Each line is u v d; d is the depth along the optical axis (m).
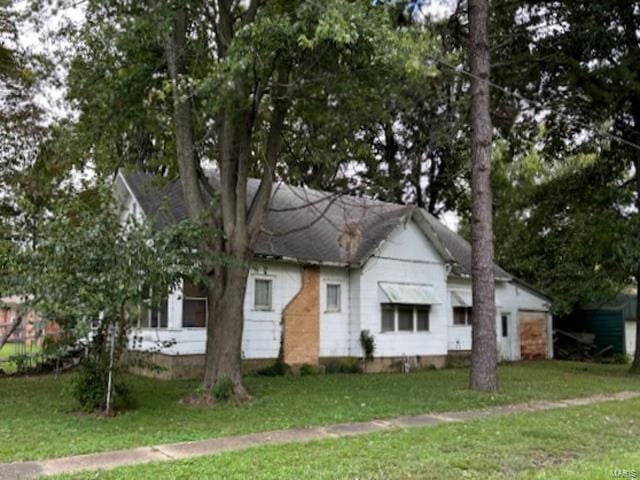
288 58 11.04
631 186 20.41
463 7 15.84
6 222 12.65
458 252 24.59
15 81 15.80
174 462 6.97
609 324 29.00
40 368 16.62
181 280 12.16
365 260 19.03
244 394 11.87
